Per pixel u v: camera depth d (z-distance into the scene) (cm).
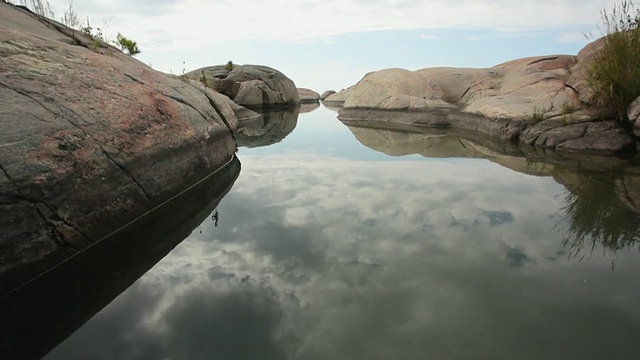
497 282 194
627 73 492
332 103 2133
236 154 573
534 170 419
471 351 146
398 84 1029
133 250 239
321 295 185
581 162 443
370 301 180
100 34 569
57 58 311
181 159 363
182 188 357
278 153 578
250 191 370
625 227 255
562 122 550
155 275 208
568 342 149
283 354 146
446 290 188
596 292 182
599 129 511
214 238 258
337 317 168
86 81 312
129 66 413
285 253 233
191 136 398
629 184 348
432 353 146
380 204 320
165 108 382
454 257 221
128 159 290
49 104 256
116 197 267
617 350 144
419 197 336
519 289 187
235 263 221
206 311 174
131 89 356
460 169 439
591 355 142
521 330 157
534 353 144
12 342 156
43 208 212
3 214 191
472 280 196
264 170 462
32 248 201
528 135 583
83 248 232
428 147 600
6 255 188
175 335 159
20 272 194
